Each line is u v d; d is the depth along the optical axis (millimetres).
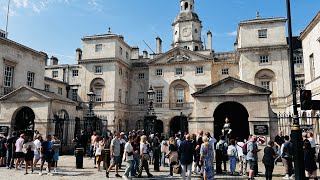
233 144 14922
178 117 46844
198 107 21469
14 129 25438
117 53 47375
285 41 38969
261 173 15312
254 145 12695
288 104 34812
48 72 52250
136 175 14141
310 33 27375
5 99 25688
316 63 25641
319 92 23906
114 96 45312
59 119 25172
